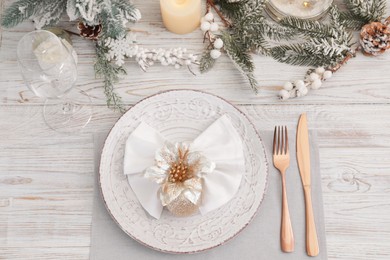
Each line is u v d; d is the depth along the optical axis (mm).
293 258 748
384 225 768
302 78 862
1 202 787
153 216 747
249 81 833
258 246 754
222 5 890
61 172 805
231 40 847
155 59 850
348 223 769
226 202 745
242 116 802
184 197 709
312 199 777
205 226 750
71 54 784
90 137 827
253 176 774
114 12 815
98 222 769
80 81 866
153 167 705
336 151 812
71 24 896
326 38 845
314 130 822
